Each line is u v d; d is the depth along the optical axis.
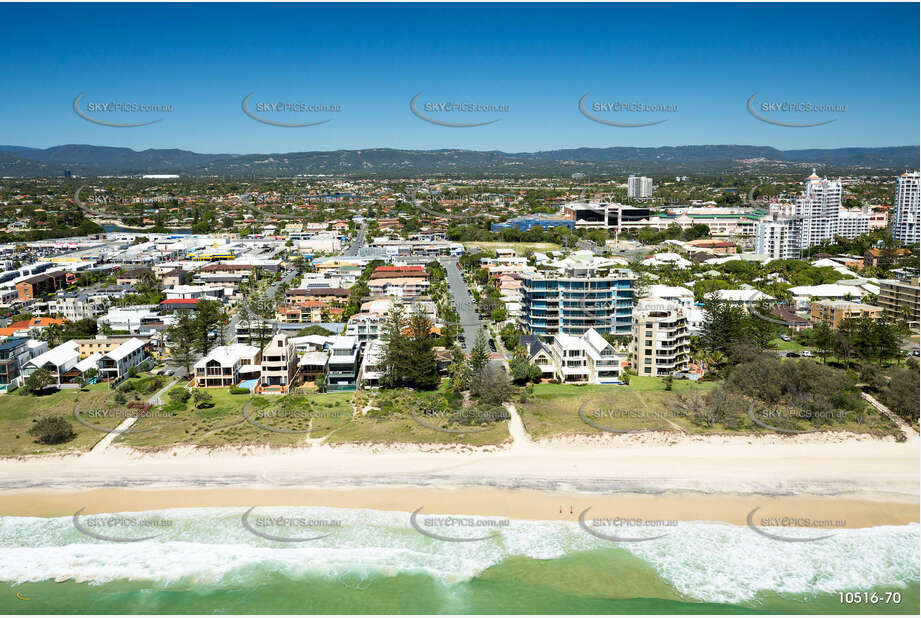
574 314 193.50
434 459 119.12
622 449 121.50
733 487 109.62
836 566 91.25
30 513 104.50
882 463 116.00
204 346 179.88
